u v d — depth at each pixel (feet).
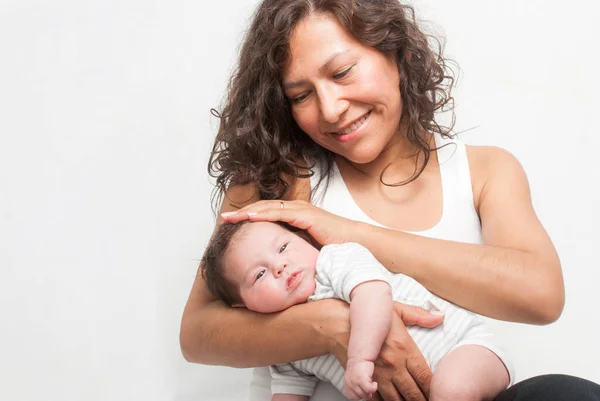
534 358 8.34
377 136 6.19
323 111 5.98
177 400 8.24
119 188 8.75
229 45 8.66
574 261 8.52
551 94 8.65
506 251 5.93
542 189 8.58
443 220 6.46
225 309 6.07
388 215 6.50
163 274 8.59
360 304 5.42
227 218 6.04
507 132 8.59
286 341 5.75
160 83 8.75
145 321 8.55
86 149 8.82
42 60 8.96
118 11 8.89
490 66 8.64
